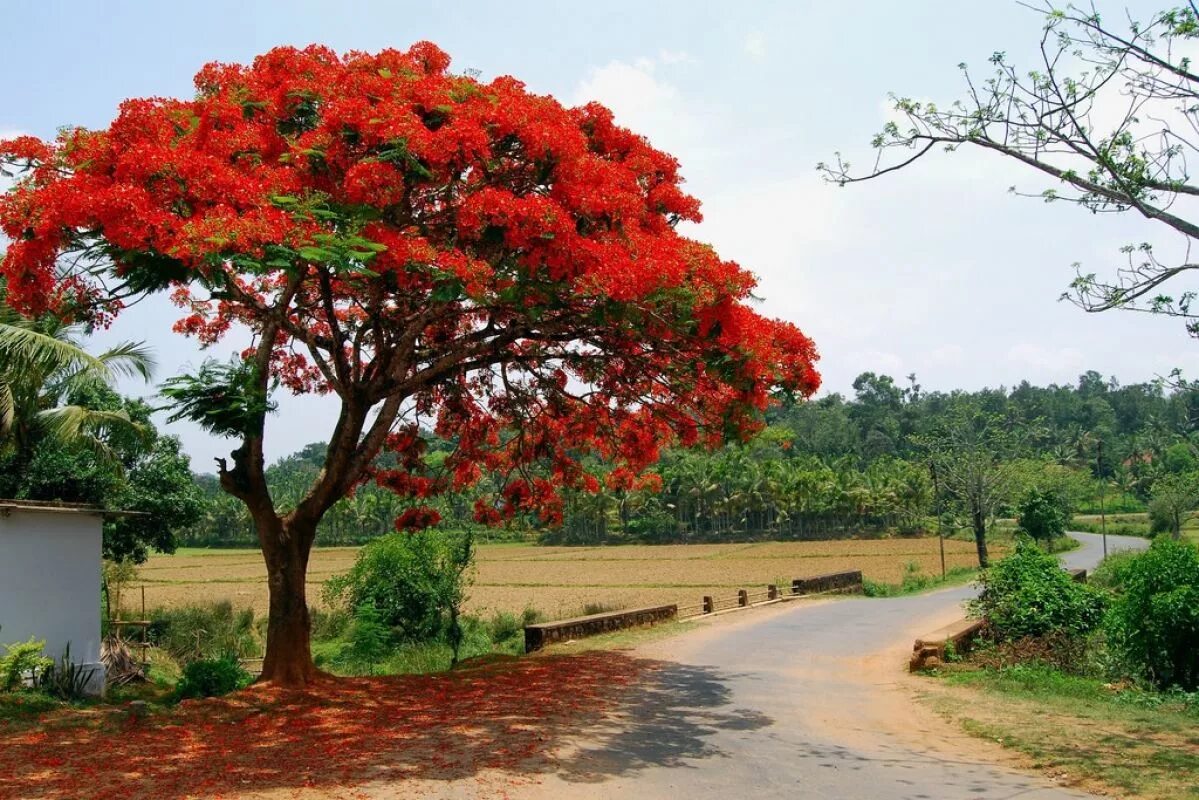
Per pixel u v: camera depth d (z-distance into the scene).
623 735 9.38
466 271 9.83
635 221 11.09
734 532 85.94
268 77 11.38
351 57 11.89
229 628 25.61
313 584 49.41
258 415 10.88
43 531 13.41
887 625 20.72
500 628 25.86
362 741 9.04
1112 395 126.62
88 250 9.97
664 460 83.44
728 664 14.79
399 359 12.22
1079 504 82.25
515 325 12.45
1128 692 12.20
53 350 14.07
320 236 9.27
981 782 7.70
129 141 10.30
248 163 10.55
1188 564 12.81
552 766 8.02
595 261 10.08
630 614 20.11
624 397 14.20
